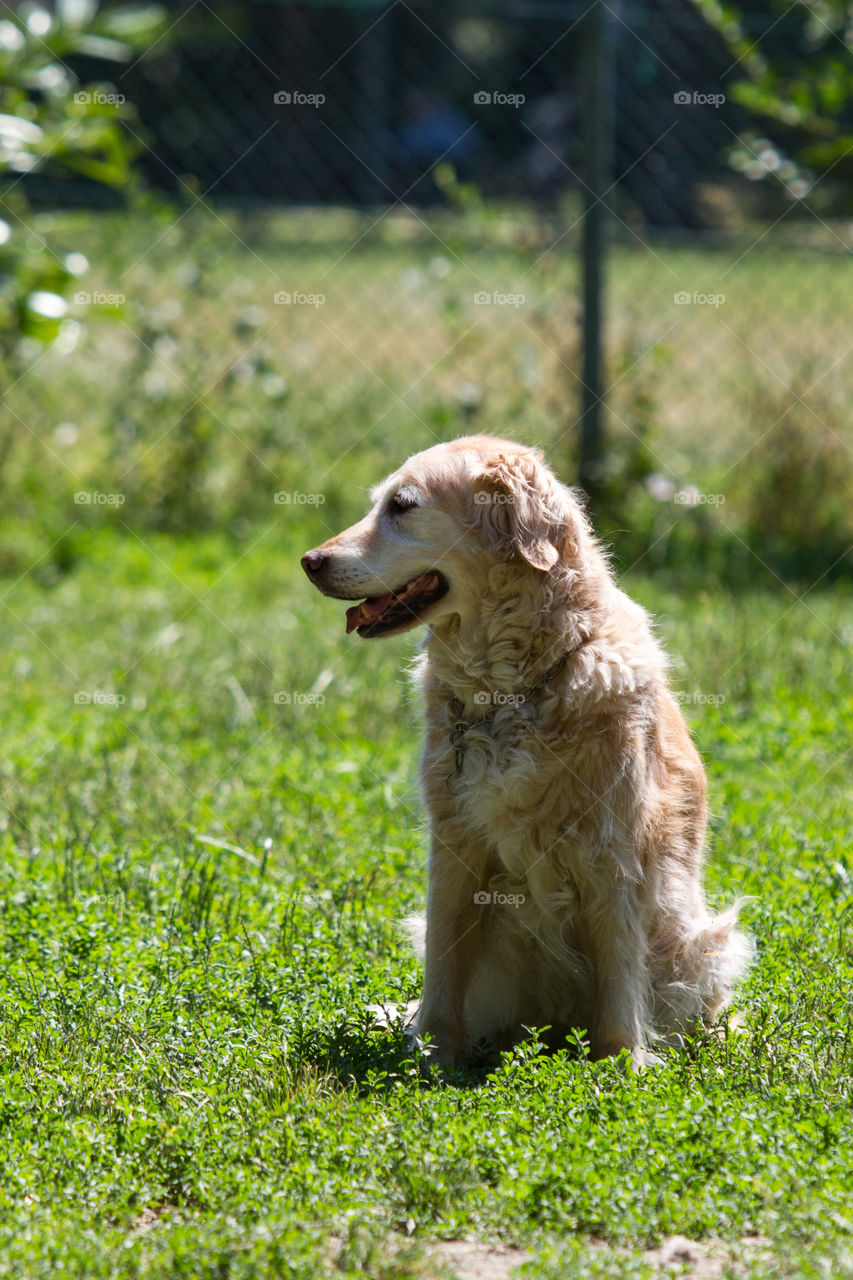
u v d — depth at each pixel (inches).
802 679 419.8
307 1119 178.5
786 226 651.5
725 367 702.5
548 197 855.7
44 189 609.0
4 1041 204.8
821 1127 174.7
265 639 457.7
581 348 538.3
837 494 574.6
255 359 580.4
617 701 219.5
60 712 404.8
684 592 496.4
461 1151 169.6
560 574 224.5
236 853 294.4
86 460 617.9
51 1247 148.5
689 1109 178.5
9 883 280.5
